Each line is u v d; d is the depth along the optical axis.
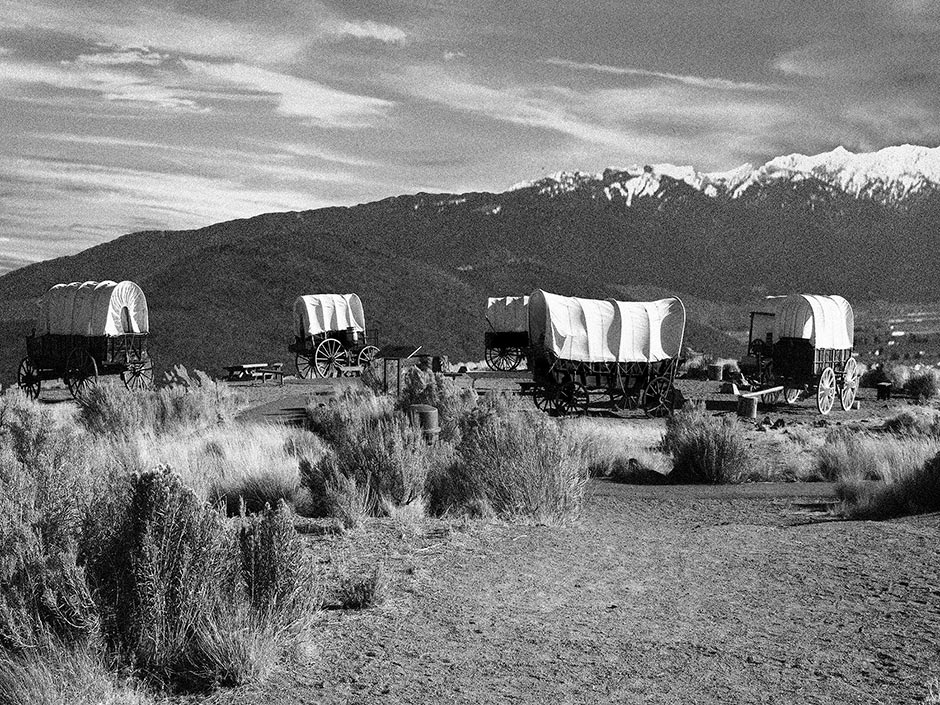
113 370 27.19
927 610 5.68
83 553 4.69
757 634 5.21
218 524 4.78
